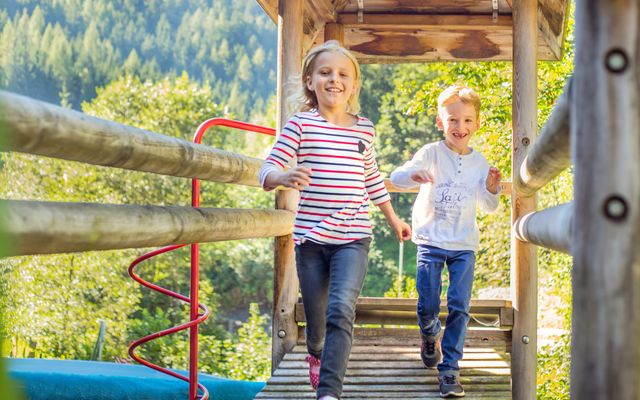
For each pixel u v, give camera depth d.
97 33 46.22
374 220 31.83
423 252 4.38
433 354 4.42
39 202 1.87
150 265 25.58
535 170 3.03
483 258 15.62
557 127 2.12
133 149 2.49
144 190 24.56
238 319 31.16
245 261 31.48
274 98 40.00
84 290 20.59
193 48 50.72
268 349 18.94
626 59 1.43
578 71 1.46
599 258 1.44
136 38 49.50
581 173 1.46
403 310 4.99
